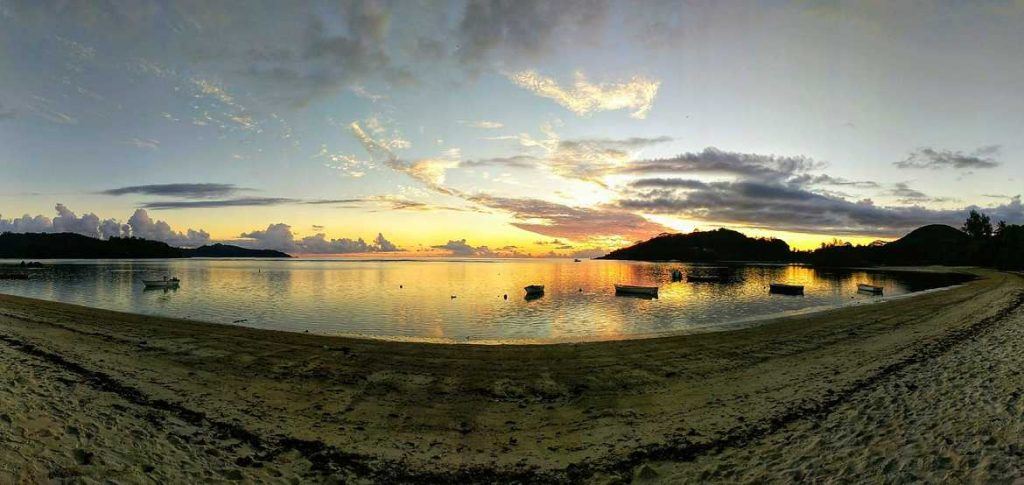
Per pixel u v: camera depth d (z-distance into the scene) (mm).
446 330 28719
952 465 7797
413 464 8711
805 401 11914
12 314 23953
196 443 8930
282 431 9938
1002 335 19906
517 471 8500
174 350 16594
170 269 131375
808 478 7797
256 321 31266
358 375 14070
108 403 10672
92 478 6793
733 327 23781
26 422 8453
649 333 22391
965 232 143875
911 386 12672
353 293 55781
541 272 141750
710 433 10047
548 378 14008
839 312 29750
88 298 47125
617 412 11367
